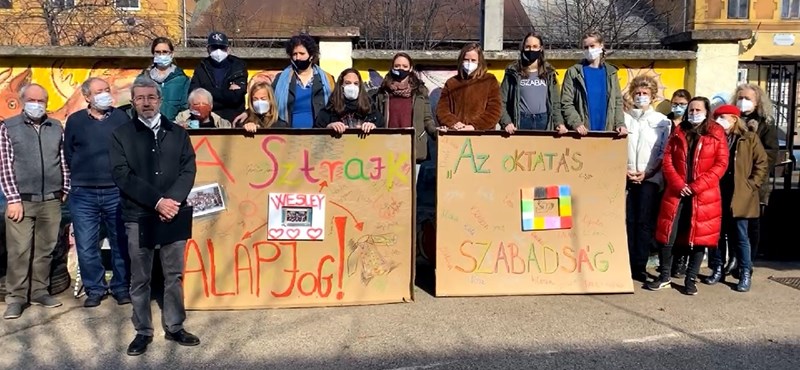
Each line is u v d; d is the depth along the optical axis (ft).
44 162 17.43
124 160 13.85
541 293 18.56
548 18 45.24
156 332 15.56
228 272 17.38
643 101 20.16
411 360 14.07
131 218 14.12
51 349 14.65
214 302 17.31
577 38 40.60
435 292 18.31
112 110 17.67
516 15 47.16
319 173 17.62
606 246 19.07
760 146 19.43
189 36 45.70
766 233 23.30
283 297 17.49
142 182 13.74
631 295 18.79
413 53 21.58
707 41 22.12
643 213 20.33
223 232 17.38
